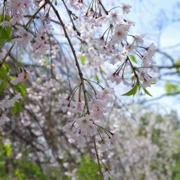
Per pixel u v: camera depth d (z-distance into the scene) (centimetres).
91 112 167
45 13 190
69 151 524
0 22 175
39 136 498
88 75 377
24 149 498
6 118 184
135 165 734
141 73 174
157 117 962
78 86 175
